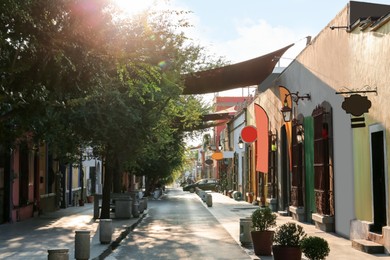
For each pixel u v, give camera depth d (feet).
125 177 196.54
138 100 66.64
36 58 25.89
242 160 140.05
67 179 116.47
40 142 70.74
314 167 60.18
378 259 37.86
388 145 39.93
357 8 48.16
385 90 40.14
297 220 68.23
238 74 76.13
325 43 56.24
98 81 29.27
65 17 26.45
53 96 28.32
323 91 57.47
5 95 24.76
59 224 71.36
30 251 45.60
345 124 50.31
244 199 134.31
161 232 63.72
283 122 79.61
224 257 43.27
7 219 72.64
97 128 63.93
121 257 44.34
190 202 137.08
